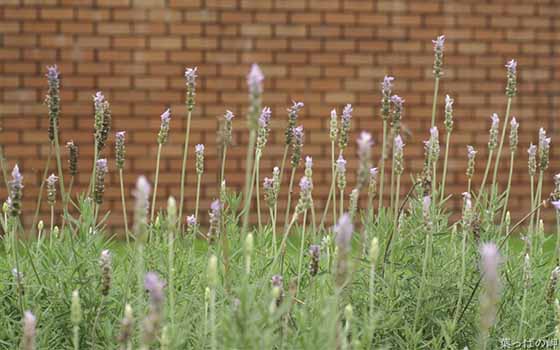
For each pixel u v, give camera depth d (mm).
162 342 3518
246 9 10109
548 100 10531
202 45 10070
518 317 4539
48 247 4469
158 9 10023
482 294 4383
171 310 3705
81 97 9922
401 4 10320
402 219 4754
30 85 9867
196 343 4031
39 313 4215
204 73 10070
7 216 4844
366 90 10266
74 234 4516
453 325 4227
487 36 10469
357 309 4402
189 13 10055
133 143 10000
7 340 4312
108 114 4648
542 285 4762
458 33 10422
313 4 10195
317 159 10148
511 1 10500
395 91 10305
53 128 4668
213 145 10062
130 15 9984
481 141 10461
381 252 4555
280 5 10156
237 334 3467
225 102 10102
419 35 10352
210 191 10062
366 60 10266
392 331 4441
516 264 4680
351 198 4367
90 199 4555
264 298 4004
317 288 4406
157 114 10023
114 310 4383
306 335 3654
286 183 10055
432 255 4645
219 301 4098
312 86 10203
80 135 9891
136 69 10000
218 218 4281
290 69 10172
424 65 10359
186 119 10047
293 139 4633
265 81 10117
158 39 10016
